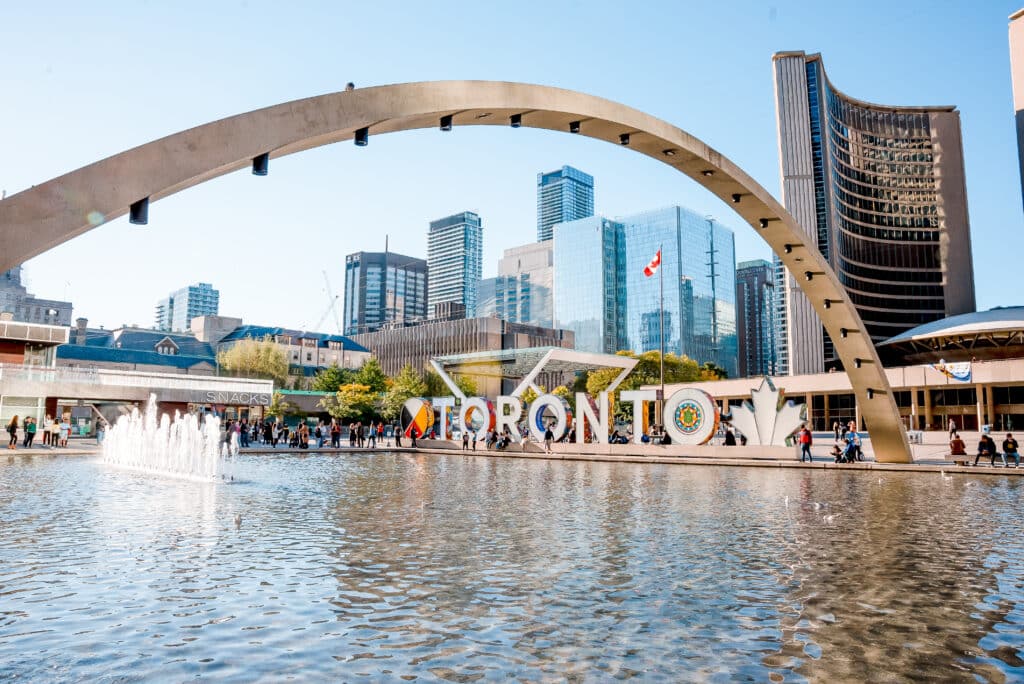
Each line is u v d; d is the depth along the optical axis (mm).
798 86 135000
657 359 104000
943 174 149250
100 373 49406
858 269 145250
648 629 7086
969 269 146250
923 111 152000
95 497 17938
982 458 37344
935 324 94625
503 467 32531
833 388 73500
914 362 97062
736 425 39375
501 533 12844
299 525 13664
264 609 7707
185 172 8125
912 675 5879
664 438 40938
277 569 9680
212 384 53906
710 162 20047
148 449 35875
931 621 7406
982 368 63844
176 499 17828
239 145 8641
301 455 41656
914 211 149625
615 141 17594
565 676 5805
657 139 17844
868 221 148000
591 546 11539
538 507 16812
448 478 25516
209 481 23312
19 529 12836
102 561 10094
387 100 10617
